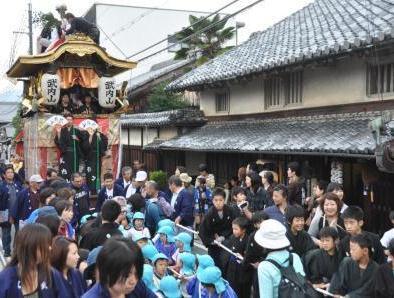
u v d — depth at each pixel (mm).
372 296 4922
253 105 15648
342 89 11844
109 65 14344
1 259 10258
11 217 9578
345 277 5066
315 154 9977
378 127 7453
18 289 3592
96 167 13469
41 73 14258
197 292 5445
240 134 14438
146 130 21828
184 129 18688
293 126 12953
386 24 9844
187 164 18344
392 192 9375
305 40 12836
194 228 9719
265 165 12656
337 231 5715
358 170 10555
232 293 5453
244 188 8688
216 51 26047
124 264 2809
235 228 6543
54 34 16656
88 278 4168
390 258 4891
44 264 3752
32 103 14141
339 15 13680
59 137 13117
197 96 21172
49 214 4988
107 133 14531
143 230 7023
